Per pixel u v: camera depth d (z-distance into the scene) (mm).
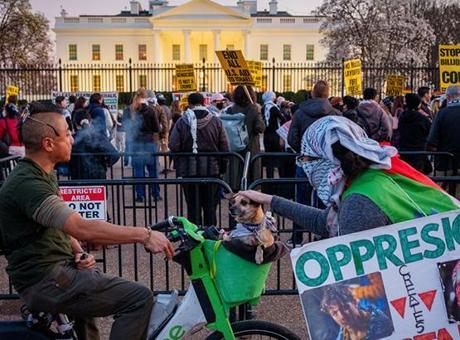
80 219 2699
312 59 70938
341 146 2521
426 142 8312
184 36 69500
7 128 9977
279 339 2988
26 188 2713
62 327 2961
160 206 8789
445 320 2547
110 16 70812
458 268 2545
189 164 7105
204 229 2959
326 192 2680
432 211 2559
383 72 26406
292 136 6781
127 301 2875
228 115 8219
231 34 71438
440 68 10055
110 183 4484
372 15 41469
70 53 70875
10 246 2820
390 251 2521
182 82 15070
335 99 11500
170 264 5996
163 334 2844
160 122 11445
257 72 14492
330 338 2535
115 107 20125
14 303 5020
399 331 2537
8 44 41156
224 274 2805
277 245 2875
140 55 71062
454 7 42656
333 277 2535
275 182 4652
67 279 2812
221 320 2824
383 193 2520
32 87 30391
